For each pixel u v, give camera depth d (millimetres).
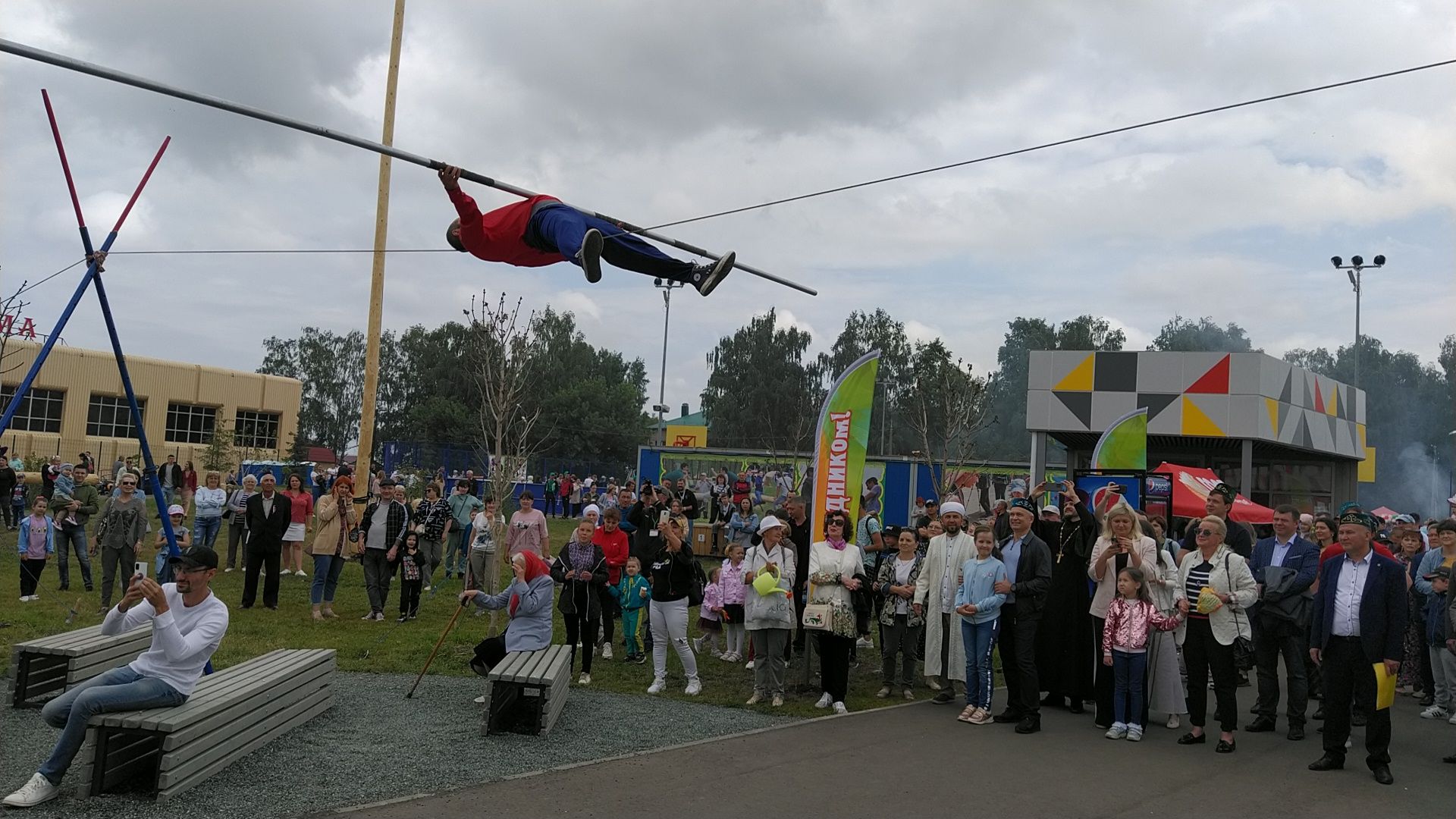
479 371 20391
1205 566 8617
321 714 8344
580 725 8375
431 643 11844
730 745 7879
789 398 70438
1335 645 7805
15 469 23625
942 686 11055
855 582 9484
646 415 88688
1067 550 10172
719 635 14031
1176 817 6406
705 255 8016
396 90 18812
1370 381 67438
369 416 18406
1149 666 9297
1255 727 9273
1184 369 24625
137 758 6309
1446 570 10211
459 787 6465
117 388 44688
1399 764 8133
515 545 12570
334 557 13695
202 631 6383
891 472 28812
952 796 6695
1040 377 25734
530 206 7488
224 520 25312
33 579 13766
